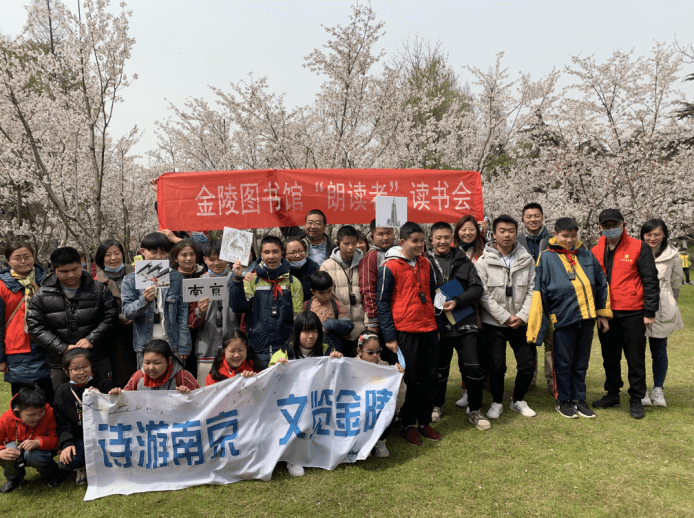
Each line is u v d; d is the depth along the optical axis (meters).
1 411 4.68
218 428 3.33
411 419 3.97
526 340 4.45
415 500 3.03
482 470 3.41
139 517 2.88
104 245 4.32
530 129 11.74
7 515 2.93
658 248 4.99
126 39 7.97
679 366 6.18
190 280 3.69
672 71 10.12
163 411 3.30
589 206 10.28
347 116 10.77
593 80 10.55
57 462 3.71
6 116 9.25
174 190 5.18
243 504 3.00
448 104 14.93
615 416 4.42
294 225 5.34
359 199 5.36
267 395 3.42
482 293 4.22
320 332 3.71
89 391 3.21
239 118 10.45
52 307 3.75
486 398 5.12
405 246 3.91
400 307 3.90
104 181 13.70
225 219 5.21
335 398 3.58
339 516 2.86
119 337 4.12
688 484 3.17
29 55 9.23
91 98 8.48
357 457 3.50
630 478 3.26
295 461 3.43
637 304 4.43
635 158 10.13
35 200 11.46
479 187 5.43
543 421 4.33
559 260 4.42
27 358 3.92
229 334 3.51
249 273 3.99
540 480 3.25
